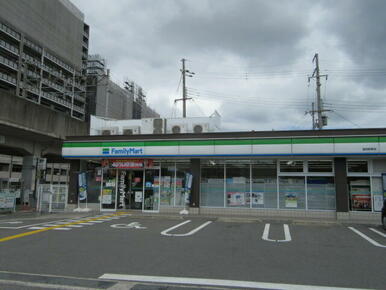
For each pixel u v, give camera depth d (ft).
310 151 51.16
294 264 22.72
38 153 78.84
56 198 61.36
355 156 50.65
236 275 19.92
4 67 186.50
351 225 44.01
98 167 63.52
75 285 17.65
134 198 61.26
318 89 88.22
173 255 24.99
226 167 57.41
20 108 63.10
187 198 57.77
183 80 100.17
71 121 80.28
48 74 218.18
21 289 16.81
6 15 184.03
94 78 250.37
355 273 20.57
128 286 17.66
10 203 59.62
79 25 251.39
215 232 36.68
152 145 57.67
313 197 53.47
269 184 55.36
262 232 37.11
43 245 28.30
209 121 76.48
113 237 32.60
